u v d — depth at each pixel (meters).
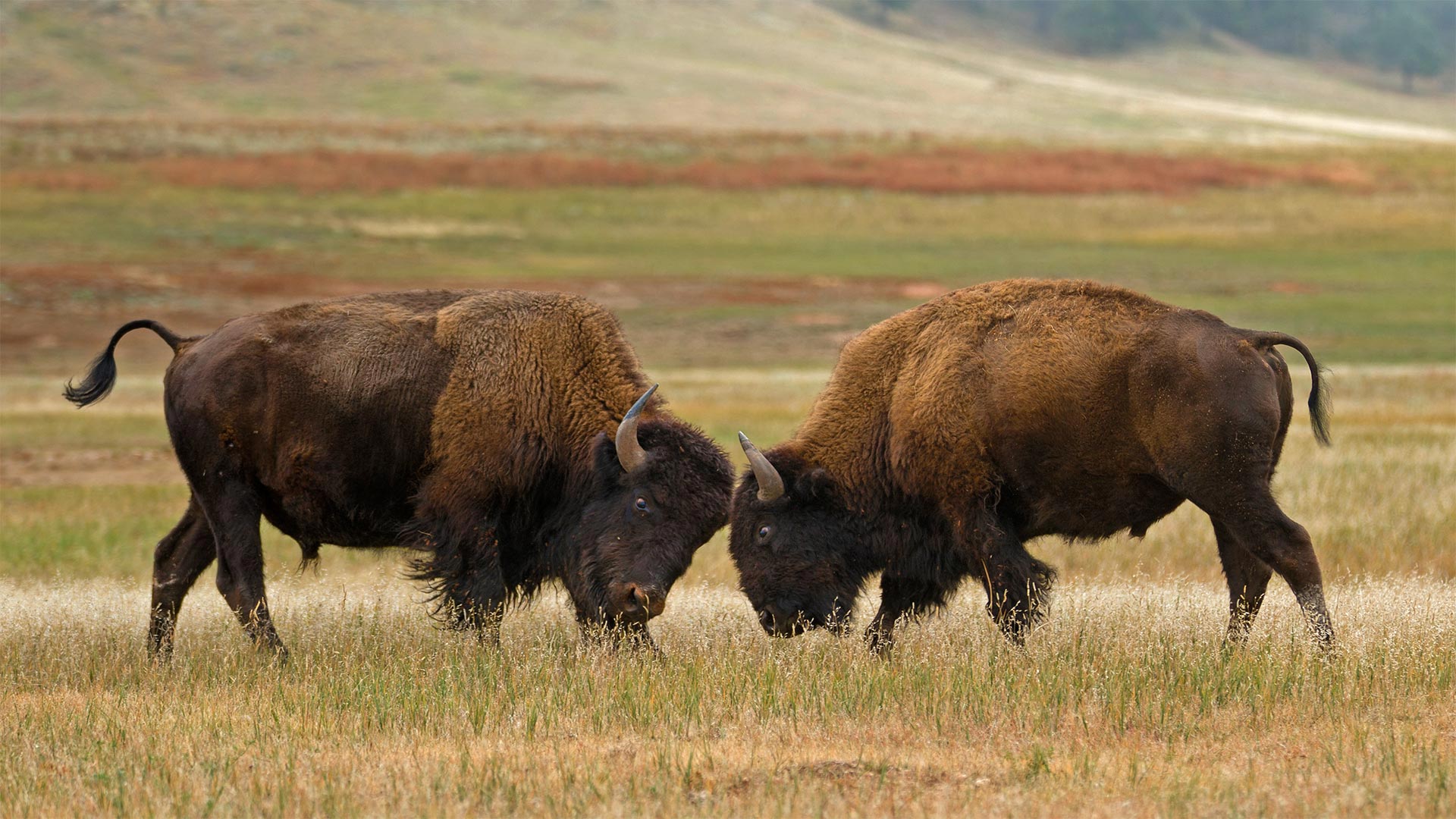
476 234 194.00
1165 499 26.78
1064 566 39.19
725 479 27.72
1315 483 47.09
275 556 44.19
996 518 27.20
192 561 30.23
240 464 28.83
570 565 28.42
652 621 31.20
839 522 28.69
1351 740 19.33
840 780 18.03
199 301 137.88
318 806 17.27
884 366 28.53
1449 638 25.12
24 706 23.38
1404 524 41.22
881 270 173.25
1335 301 147.12
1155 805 16.70
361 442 28.56
